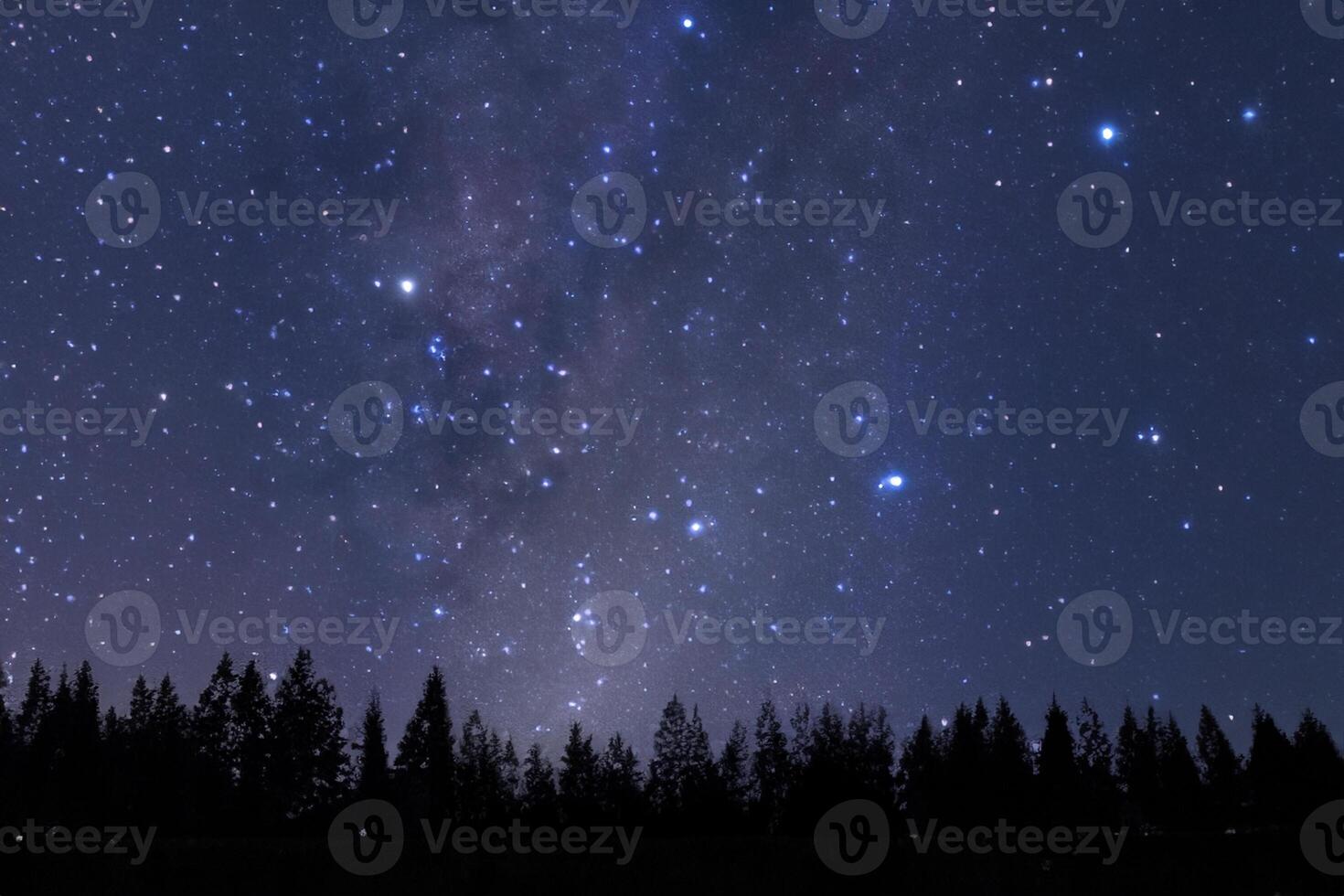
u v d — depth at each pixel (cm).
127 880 1312
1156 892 1402
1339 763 2208
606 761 2044
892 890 1306
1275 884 1427
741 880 1314
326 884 1344
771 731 2012
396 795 2128
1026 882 1401
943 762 2175
